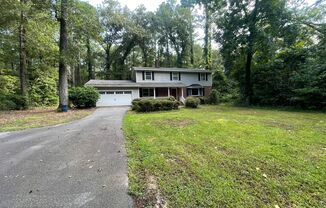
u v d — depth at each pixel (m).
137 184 3.63
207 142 5.98
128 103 25.47
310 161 4.37
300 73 17.28
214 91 26.48
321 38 16.61
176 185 3.51
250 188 3.34
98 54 40.91
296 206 2.86
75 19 16.44
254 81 22.39
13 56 19.83
